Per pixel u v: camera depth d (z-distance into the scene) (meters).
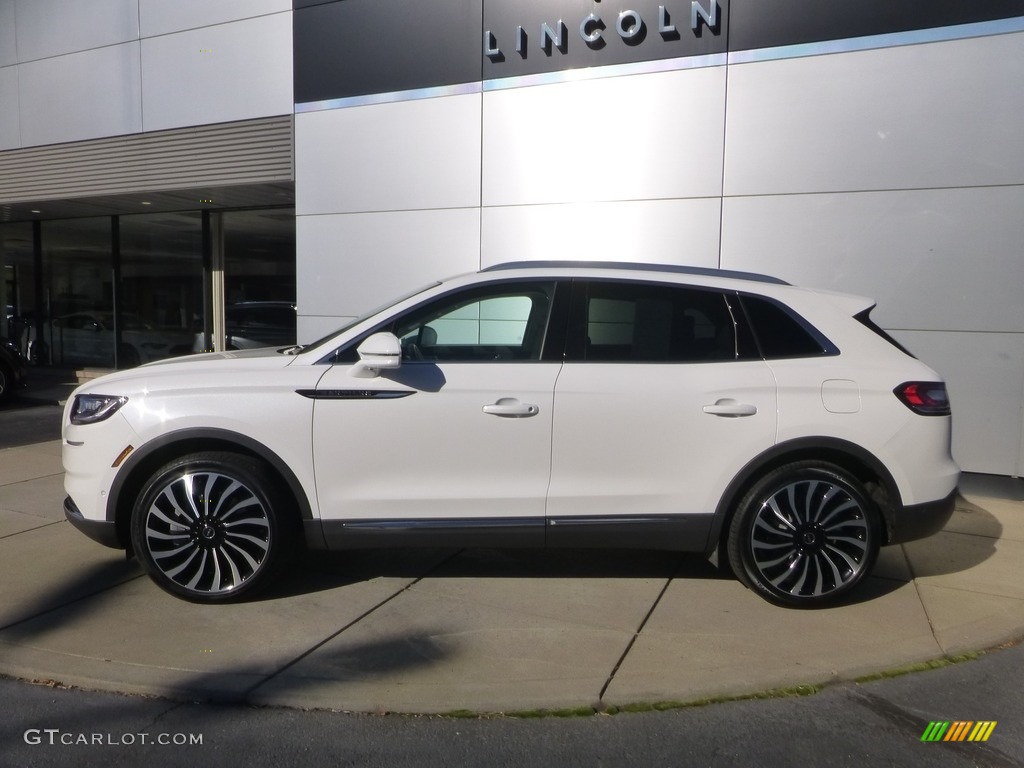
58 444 9.32
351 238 9.48
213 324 13.18
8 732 3.50
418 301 4.79
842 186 7.55
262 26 9.86
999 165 7.05
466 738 3.47
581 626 4.48
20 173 11.93
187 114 10.47
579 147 8.43
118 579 5.09
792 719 3.65
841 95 7.50
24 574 5.17
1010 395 7.13
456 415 4.55
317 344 4.96
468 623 4.50
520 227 8.70
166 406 4.58
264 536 4.63
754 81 7.78
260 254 12.76
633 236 8.29
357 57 9.30
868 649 4.26
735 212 7.92
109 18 10.86
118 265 14.05
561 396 4.57
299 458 4.57
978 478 7.28
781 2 7.64
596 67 8.33
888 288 7.46
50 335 15.08
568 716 3.66
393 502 4.60
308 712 3.66
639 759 3.34
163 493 4.57
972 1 7.04
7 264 15.51
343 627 4.44
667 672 3.98
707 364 4.68
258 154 10.05
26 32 11.52
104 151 11.16
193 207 12.73
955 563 5.54
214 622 4.48
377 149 9.28
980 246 7.15
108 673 3.93
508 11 8.59
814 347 4.74
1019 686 3.97
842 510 4.62
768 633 4.42
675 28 7.99
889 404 4.60
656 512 4.65
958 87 7.13
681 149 8.07
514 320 4.81
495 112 8.72
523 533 4.63
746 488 4.70
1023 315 7.05
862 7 7.38
